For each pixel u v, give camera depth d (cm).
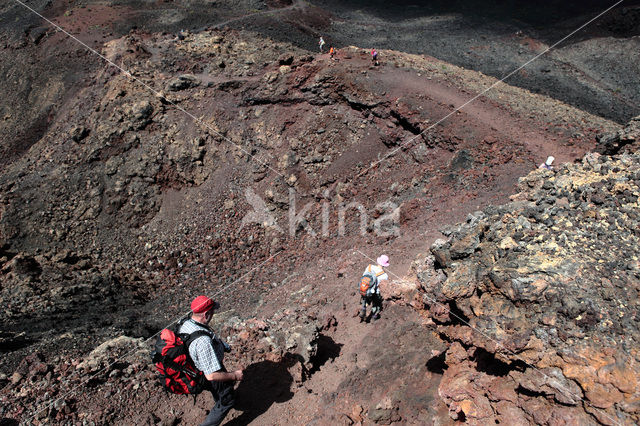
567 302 414
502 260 485
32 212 2206
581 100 3081
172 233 2141
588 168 655
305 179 2180
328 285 1195
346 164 2158
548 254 472
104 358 756
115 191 2230
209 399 627
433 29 4325
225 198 2211
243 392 642
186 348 472
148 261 2045
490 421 430
